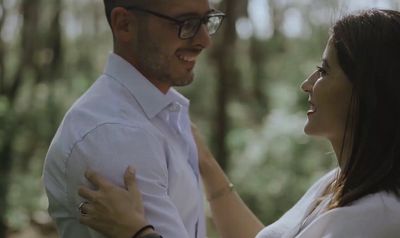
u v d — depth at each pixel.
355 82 1.53
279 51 8.45
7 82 7.83
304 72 8.00
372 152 1.52
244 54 8.45
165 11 1.71
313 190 1.80
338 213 1.49
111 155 1.63
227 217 2.13
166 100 1.79
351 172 1.54
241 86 8.57
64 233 1.81
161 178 1.69
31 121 7.81
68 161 1.68
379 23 1.53
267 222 7.30
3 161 7.57
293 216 1.75
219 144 8.53
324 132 1.63
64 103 7.96
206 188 2.14
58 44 7.88
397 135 1.50
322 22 7.99
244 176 7.60
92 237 1.72
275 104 8.51
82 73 8.12
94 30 8.25
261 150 7.61
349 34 1.55
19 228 7.61
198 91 8.68
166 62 1.76
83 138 1.66
